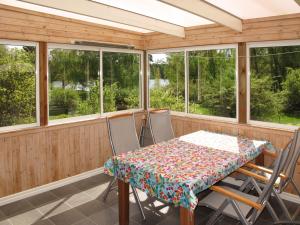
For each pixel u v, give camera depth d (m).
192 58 4.64
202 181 2.35
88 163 4.46
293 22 3.41
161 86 5.18
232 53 4.14
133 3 3.15
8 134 3.51
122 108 5.12
